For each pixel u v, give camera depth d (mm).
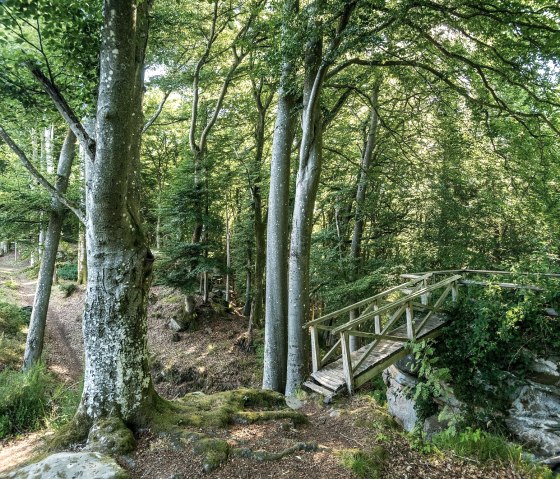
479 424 6715
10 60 5191
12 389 6371
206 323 17109
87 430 4270
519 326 7023
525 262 7953
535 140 9930
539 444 6160
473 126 10750
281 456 4105
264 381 9477
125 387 4332
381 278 11594
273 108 18297
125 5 3658
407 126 13594
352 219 14711
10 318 15312
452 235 12117
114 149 3824
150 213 20750
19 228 11633
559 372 6402
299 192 9273
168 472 3678
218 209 17734
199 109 17719
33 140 14055
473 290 8062
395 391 8125
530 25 7152
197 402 5367
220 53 15234
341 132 14422
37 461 3842
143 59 4871
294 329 8953
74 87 5852
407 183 12891
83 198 11562
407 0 6582
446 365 7359
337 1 6949
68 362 13562
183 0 12617
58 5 4605
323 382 6977
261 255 17062
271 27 8453
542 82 8539
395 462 4445
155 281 15953
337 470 3951
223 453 3959
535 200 10789
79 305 20078
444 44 9438
